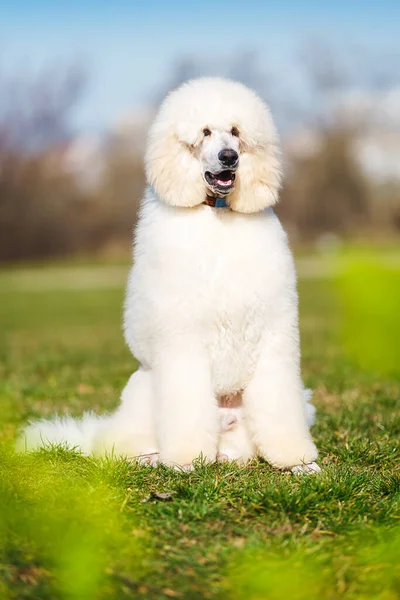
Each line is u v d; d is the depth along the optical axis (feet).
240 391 13.85
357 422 17.03
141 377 14.32
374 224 131.75
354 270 58.59
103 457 13.24
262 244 13.03
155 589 9.07
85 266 112.68
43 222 127.24
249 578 9.26
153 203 13.60
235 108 13.02
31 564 9.37
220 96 13.12
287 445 13.21
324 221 131.13
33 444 14.61
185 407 13.03
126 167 129.39
